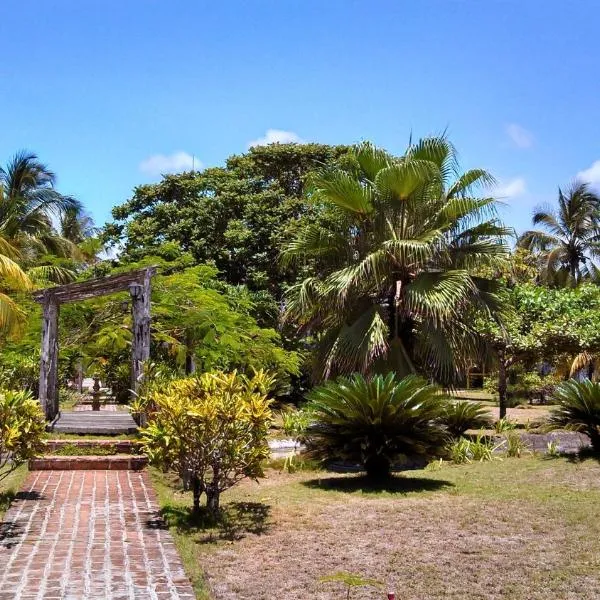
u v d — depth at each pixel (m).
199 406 7.30
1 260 16.34
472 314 15.85
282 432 16.03
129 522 7.21
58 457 10.22
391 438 10.23
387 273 15.15
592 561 6.11
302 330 17.12
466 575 5.76
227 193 24.47
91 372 21.61
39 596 5.02
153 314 16.61
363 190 15.25
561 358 22.95
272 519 7.63
